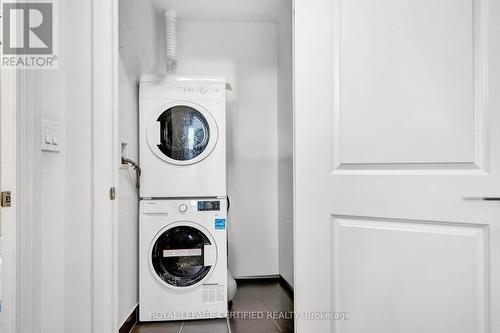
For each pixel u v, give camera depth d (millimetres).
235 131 3051
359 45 1306
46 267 1245
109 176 1417
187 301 2207
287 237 2746
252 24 3076
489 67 1139
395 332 1250
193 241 2270
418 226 1231
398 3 1255
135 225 2236
